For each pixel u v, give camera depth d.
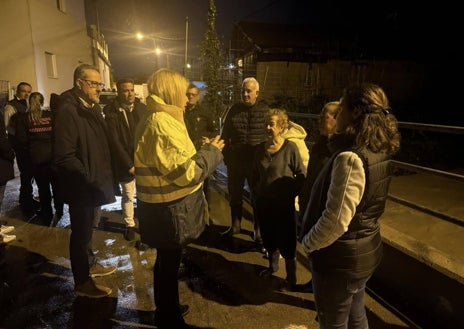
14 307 2.85
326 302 1.80
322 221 1.63
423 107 17.08
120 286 3.14
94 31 17.17
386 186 1.67
